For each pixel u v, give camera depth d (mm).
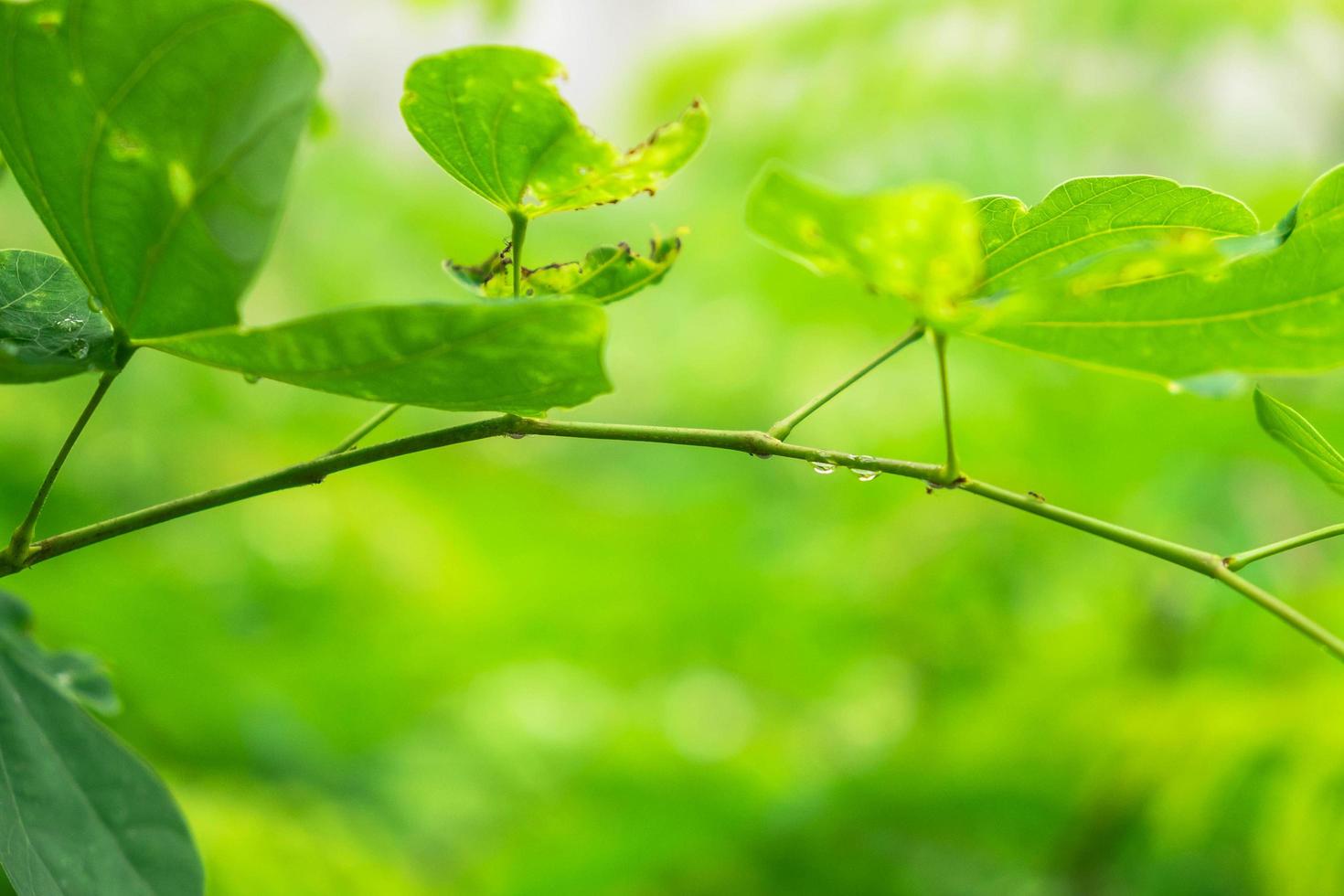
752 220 591
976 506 1419
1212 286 609
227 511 1570
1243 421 1294
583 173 623
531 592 1524
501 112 615
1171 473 1306
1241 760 1028
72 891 626
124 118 581
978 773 1138
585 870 1085
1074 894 1160
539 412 607
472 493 1774
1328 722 986
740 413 2051
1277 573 1253
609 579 1540
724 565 1497
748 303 2016
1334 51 1686
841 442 1698
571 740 1433
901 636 1420
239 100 579
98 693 680
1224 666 1197
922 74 1729
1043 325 615
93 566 1206
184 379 1495
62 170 584
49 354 604
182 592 1234
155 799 651
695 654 1559
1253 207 1447
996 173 1670
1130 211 639
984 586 1397
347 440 635
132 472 1439
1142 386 1328
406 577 1612
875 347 1793
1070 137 1702
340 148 1905
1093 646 1236
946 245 582
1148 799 1106
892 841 1178
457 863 1215
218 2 576
